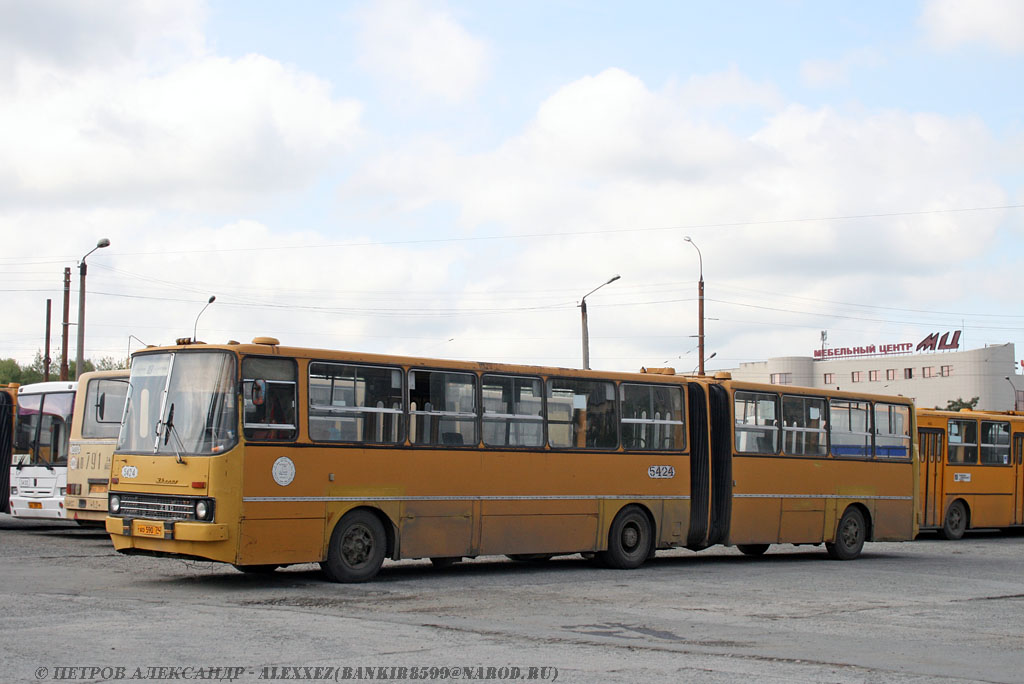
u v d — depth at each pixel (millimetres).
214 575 16047
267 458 14438
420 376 16359
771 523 21000
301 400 14922
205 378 14562
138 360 15367
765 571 19188
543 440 17828
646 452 19312
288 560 14570
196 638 10352
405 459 16016
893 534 23531
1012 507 32438
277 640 10320
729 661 9773
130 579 15375
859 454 22953
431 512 16266
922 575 19125
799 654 10281
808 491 21734
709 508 20188
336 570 15203
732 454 20469
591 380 18656
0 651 9570
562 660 9617
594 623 12023
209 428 14305
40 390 24297
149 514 14602
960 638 11656
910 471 24062
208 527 13867
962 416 31391
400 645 10195
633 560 19062
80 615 11680
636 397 19328
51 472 23672
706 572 18703
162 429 14711
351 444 15383
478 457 16922
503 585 15719
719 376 21062
